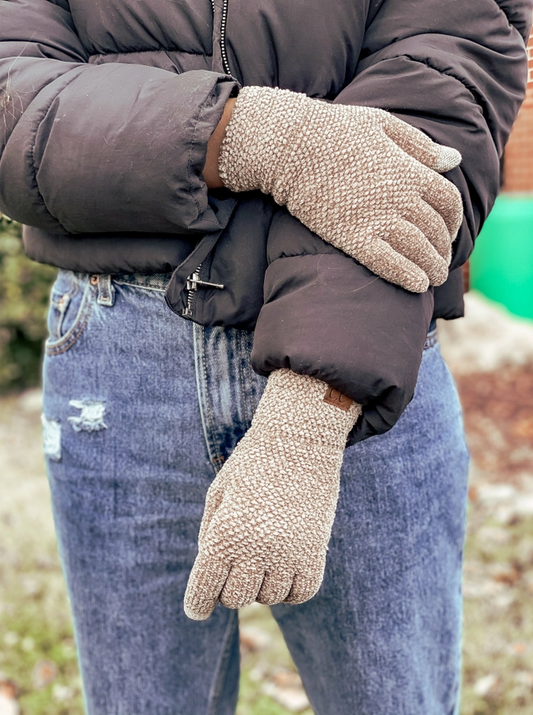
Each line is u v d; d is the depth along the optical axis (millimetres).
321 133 771
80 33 954
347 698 1046
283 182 794
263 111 787
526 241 5141
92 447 1001
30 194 874
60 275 1047
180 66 905
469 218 864
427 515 993
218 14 859
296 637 1086
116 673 1076
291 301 795
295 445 763
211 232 862
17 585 2732
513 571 2678
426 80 824
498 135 895
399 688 1014
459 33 859
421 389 978
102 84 834
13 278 4637
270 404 788
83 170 813
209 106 781
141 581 1038
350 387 759
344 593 987
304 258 812
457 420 1053
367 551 968
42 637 2441
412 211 766
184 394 943
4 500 3436
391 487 953
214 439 952
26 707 2146
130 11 894
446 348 4957
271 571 747
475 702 2090
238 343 924
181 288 883
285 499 742
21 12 939
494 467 3574
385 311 779
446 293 978
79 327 987
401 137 784
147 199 811
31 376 5109
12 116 858
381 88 835
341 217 769
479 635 2359
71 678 2258
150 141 784
